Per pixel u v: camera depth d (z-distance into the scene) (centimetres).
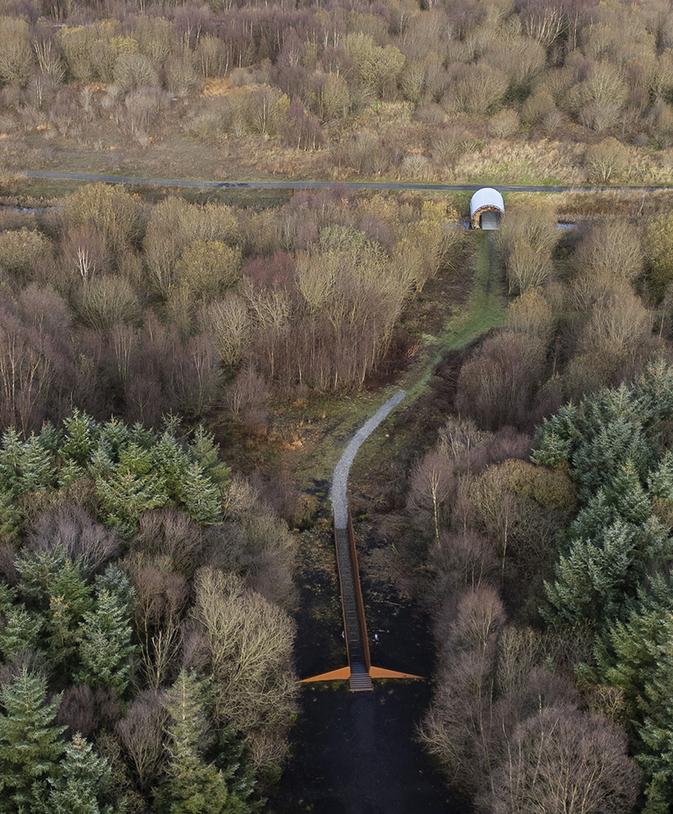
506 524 6203
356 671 6097
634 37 19212
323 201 12662
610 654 5006
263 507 6881
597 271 10750
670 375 7194
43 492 5878
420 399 9588
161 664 5053
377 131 17100
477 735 4984
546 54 19588
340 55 18362
